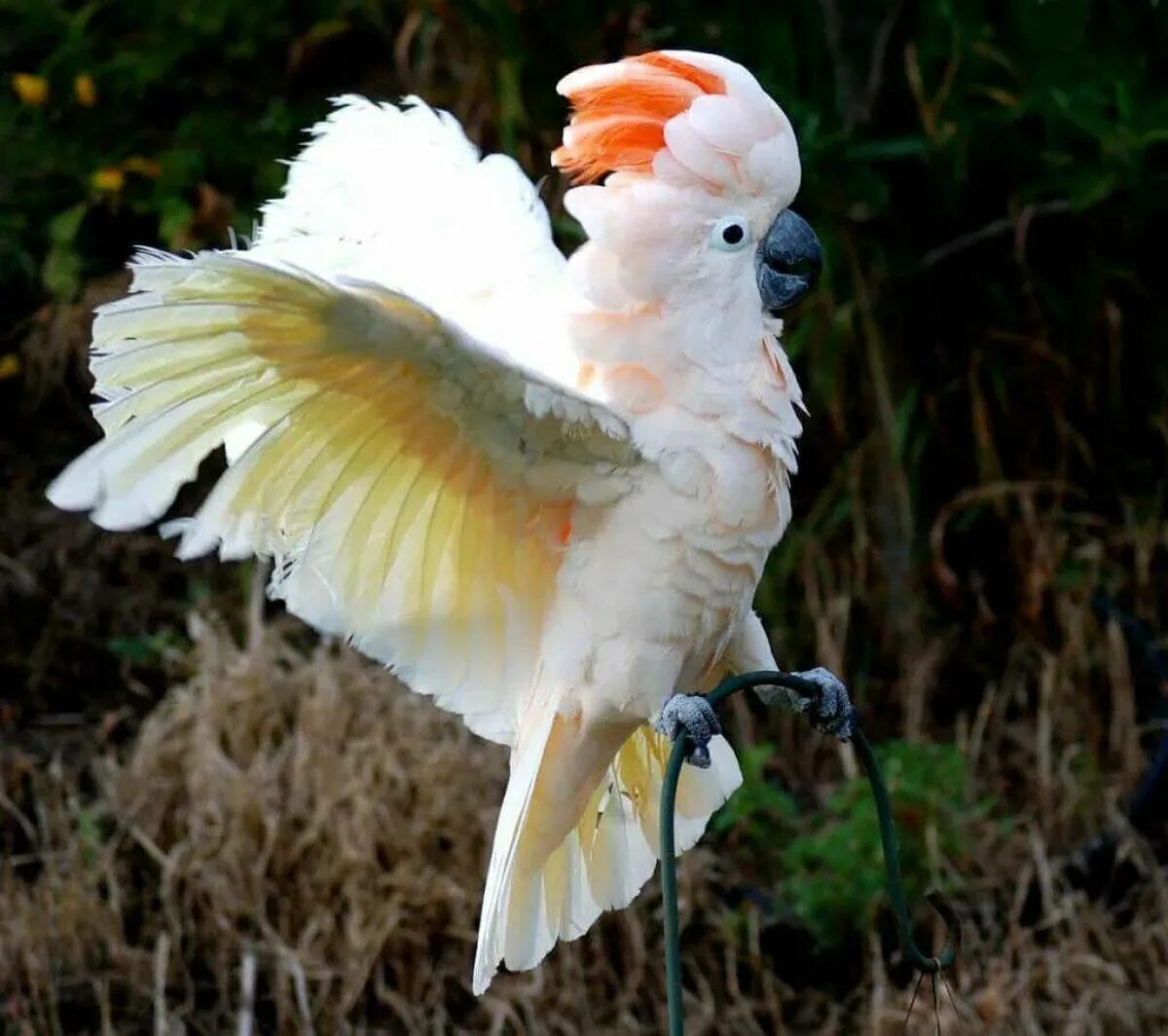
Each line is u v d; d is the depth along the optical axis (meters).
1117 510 12.13
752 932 10.09
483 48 11.75
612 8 11.80
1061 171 11.52
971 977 9.91
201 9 12.55
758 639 6.85
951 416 12.10
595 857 6.94
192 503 12.31
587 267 6.30
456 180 7.40
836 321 11.36
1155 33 11.84
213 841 10.10
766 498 6.31
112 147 12.62
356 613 6.33
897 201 11.71
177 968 9.85
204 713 10.58
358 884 9.94
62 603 11.90
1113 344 11.84
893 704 11.65
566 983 9.77
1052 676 11.34
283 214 7.41
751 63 11.75
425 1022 9.64
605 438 6.12
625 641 6.29
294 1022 9.61
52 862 10.18
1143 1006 9.70
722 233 6.25
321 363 5.77
